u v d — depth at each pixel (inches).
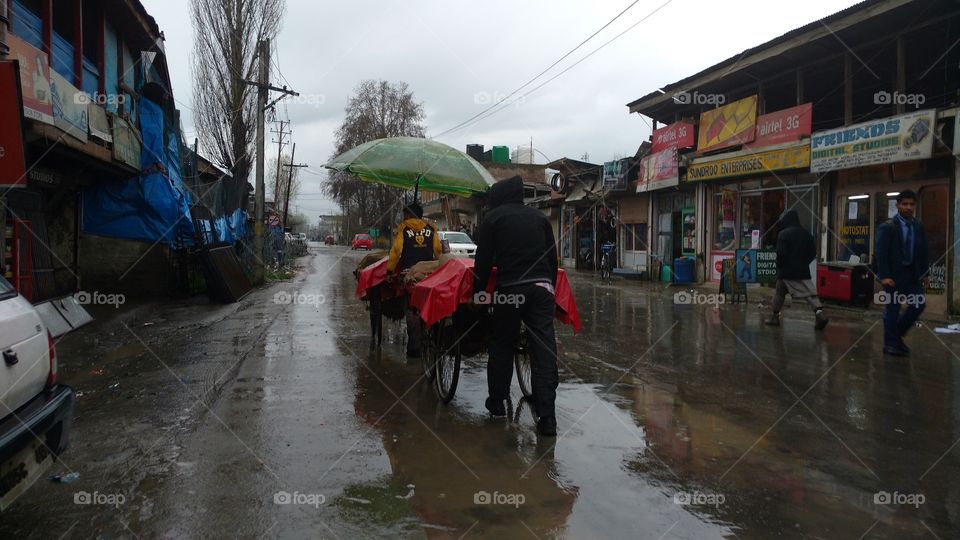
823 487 138.3
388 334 343.6
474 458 155.6
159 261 532.1
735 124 582.6
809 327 361.7
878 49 472.1
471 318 198.4
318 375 244.4
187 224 538.6
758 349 295.4
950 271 402.3
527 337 191.9
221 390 219.9
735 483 140.3
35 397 124.1
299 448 161.6
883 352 282.5
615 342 316.5
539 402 173.2
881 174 454.0
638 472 146.8
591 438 170.7
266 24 800.3
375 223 2094.0
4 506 104.4
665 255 746.8
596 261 908.0
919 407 198.7
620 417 189.3
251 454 156.8
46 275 369.7
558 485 139.2
